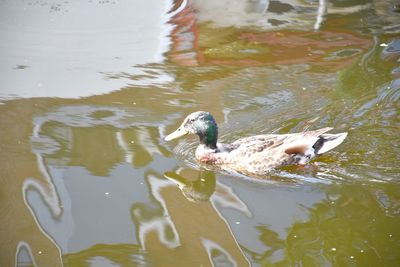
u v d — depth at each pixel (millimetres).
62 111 10242
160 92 10898
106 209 7828
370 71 11422
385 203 7844
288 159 9016
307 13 14211
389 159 8859
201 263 6828
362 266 6676
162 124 9859
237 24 13672
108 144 9297
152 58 12266
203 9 14477
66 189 8211
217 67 11828
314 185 8430
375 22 13664
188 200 8117
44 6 14977
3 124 9820
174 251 7035
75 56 12375
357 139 9367
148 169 8773
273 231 7391
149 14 14422
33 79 11414
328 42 12758
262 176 8828
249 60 12078
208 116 9219
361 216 7605
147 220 7637
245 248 7078
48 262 6820
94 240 7227
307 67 11742
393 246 6996
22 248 7051
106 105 10453
